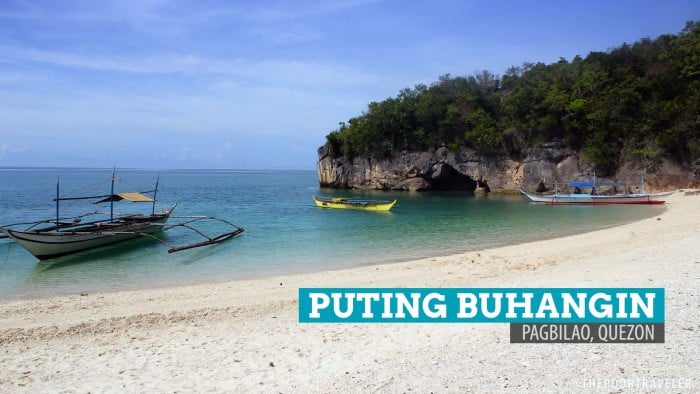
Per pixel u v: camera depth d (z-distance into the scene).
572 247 23.09
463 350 9.29
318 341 10.23
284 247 24.98
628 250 20.75
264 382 8.12
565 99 62.66
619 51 67.19
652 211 41.97
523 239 27.20
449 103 75.94
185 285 16.97
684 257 17.34
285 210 46.22
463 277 16.47
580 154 62.91
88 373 8.74
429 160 73.94
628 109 60.12
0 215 42.53
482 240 27.02
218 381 8.23
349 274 18.19
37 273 19.22
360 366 8.68
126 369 8.89
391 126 76.25
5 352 9.95
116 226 26.11
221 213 43.31
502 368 8.34
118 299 14.82
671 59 60.22
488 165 69.94
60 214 43.59
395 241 26.89
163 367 8.95
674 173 56.50
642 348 9.02
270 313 12.77
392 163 77.75
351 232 30.64
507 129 68.31
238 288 16.12
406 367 8.55
